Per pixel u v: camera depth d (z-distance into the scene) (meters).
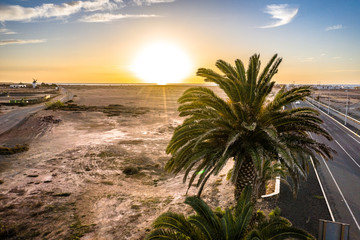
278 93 11.69
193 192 18.45
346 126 45.69
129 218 14.91
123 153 29.88
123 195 18.38
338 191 17.52
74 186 19.97
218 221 8.12
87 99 107.75
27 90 163.62
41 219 14.83
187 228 7.89
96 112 64.56
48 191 18.83
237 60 11.62
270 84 10.12
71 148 31.69
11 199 17.33
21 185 19.88
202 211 8.16
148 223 14.22
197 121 10.42
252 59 10.51
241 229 7.92
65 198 17.77
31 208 16.11
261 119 10.33
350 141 33.72
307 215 14.12
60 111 63.09
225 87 10.81
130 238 12.78
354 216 14.09
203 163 10.89
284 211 14.49
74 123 49.75
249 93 10.62
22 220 14.64
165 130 44.62
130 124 50.41
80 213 15.65
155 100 110.19
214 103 10.40
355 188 18.08
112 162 26.42
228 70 11.41
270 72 10.38
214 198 16.86
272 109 10.48
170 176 22.88
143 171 23.95
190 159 10.25
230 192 17.64
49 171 23.33
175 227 7.88
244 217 8.19
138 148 32.28
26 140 36.00
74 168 24.34
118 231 13.51
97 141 35.75
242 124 9.60
